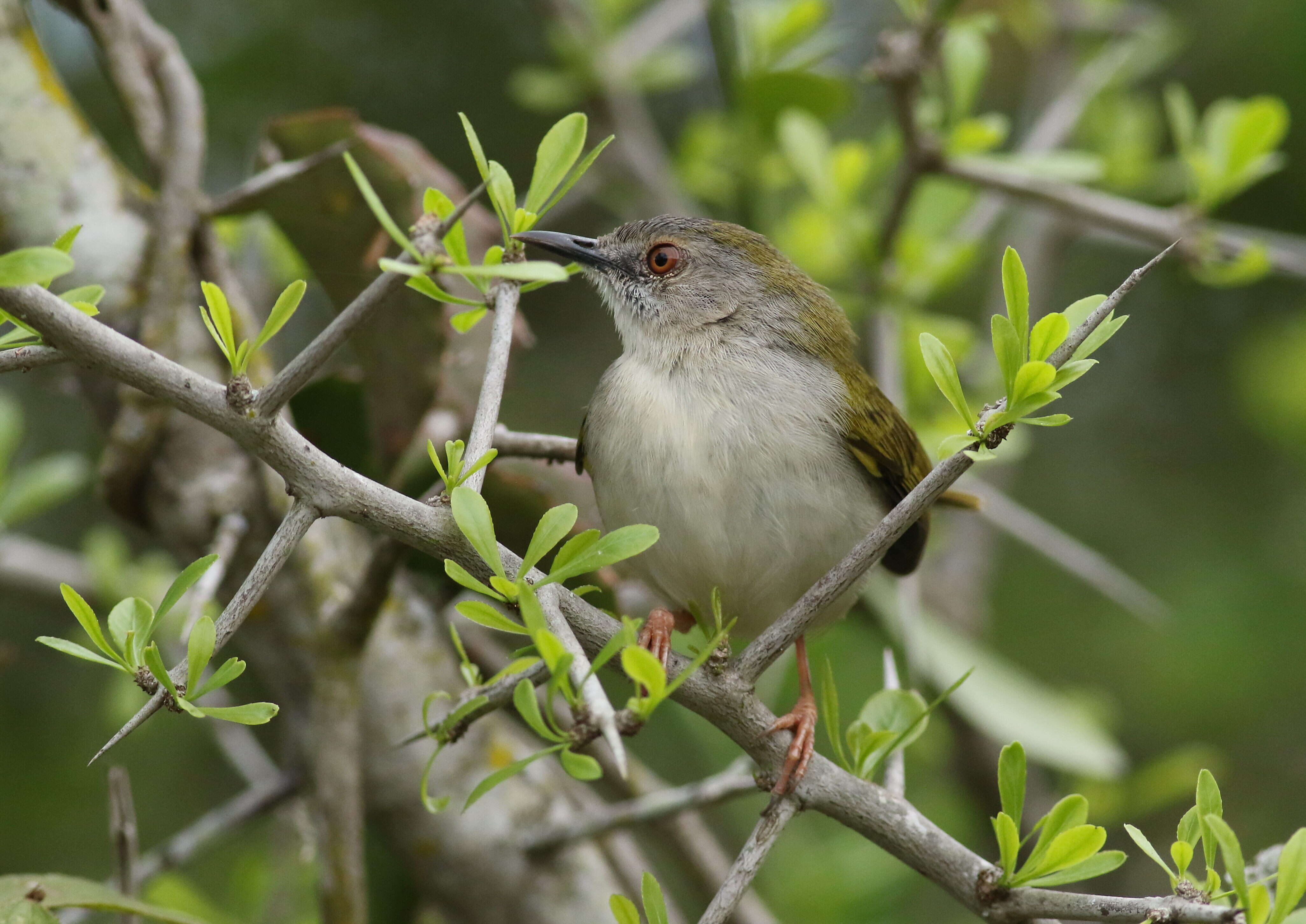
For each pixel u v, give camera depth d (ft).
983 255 46.98
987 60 33.99
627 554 15.39
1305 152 46.96
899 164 38.29
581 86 42.16
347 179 23.88
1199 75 48.78
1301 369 45.75
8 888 18.94
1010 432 16.03
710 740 37.11
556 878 26.84
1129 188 44.14
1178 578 47.60
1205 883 16.62
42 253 13.30
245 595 15.03
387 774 26.43
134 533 38.96
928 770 39.88
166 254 24.39
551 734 14.55
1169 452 50.52
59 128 25.32
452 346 26.86
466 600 15.96
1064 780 40.19
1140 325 52.03
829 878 35.68
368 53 48.19
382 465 24.80
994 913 16.89
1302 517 47.93
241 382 15.02
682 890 41.57
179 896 28.37
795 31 37.88
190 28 47.14
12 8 25.64
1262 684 45.19
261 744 31.17
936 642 35.24
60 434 45.44
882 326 35.37
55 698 41.81
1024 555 49.37
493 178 16.70
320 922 26.45
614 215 50.96
